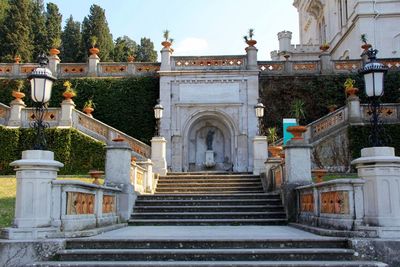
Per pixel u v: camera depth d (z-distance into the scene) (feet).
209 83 84.84
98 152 69.05
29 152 27.25
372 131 28.73
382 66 28.60
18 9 153.79
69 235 27.81
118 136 71.26
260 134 68.59
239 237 28.76
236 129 83.46
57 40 95.30
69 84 79.61
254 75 84.89
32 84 28.99
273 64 90.89
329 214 31.65
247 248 27.35
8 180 51.78
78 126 71.56
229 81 84.79
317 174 46.98
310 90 88.79
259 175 61.05
